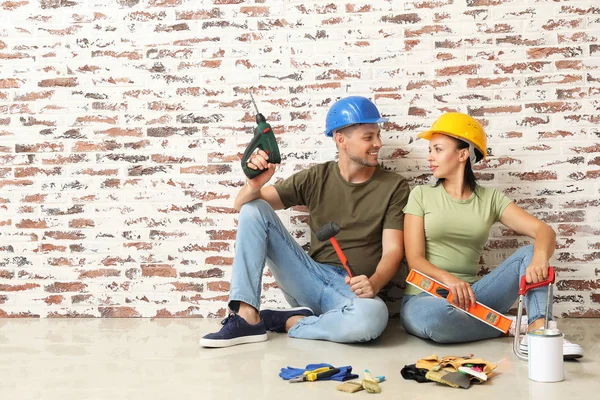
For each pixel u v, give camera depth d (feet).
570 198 11.08
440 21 11.19
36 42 11.62
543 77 11.09
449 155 9.82
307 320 9.70
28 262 11.62
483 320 8.88
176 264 11.53
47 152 11.64
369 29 11.28
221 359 8.48
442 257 9.95
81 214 11.60
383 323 9.10
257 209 9.68
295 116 11.39
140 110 11.55
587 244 11.07
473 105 11.18
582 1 11.01
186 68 11.50
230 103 11.46
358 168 10.53
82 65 11.60
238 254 9.60
